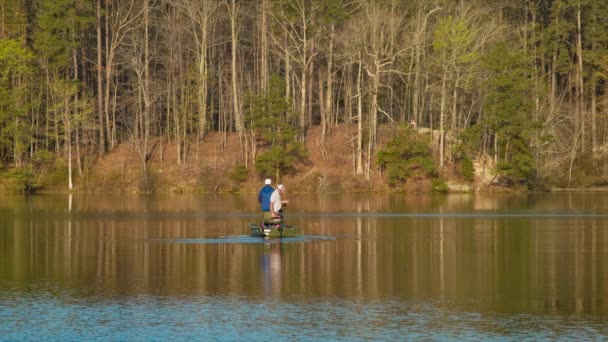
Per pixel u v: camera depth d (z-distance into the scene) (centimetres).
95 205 11381
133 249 6034
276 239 6725
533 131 15075
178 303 4047
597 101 18088
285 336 3434
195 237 6875
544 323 3638
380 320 3697
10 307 3953
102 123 16138
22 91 15462
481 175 15600
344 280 4681
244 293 4288
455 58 15600
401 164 15262
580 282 4625
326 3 16138
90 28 17262
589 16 17712
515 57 15112
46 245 6309
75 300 4112
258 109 15425
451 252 5916
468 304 4022
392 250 6009
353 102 18075
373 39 15700
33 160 15712
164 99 17662
